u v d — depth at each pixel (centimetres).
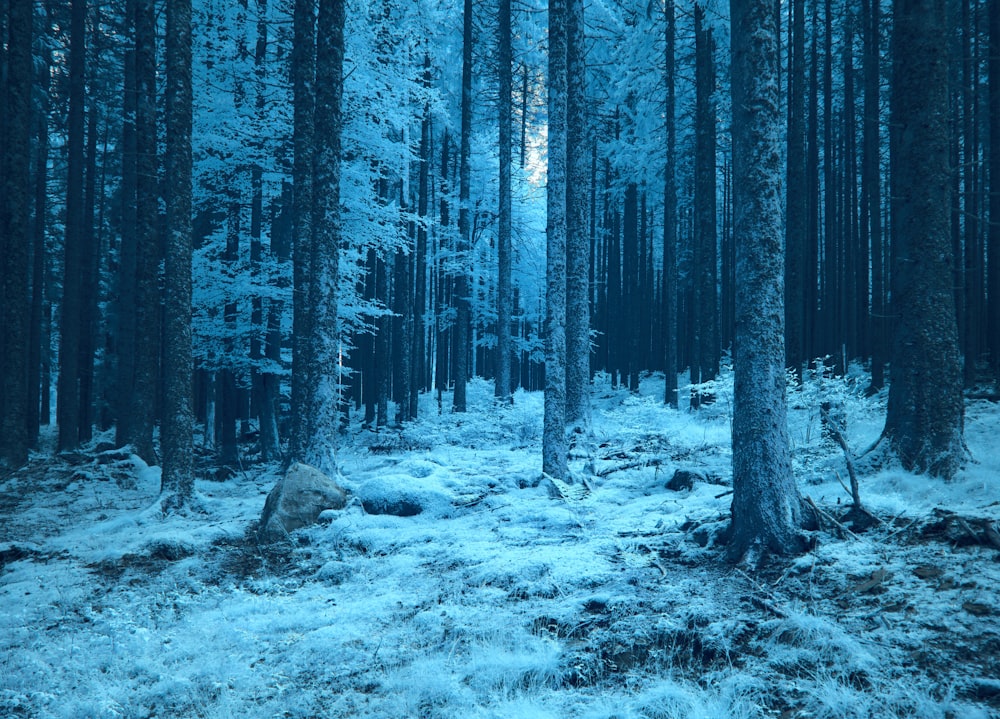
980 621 427
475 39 2402
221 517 1072
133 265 1905
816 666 420
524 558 681
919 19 800
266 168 1636
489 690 457
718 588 547
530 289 3825
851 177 2203
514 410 1675
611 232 3362
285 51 1734
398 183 2273
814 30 1962
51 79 2192
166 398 1126
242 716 471
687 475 935
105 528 1027
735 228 651
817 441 854
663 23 2162
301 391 1367
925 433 752
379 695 480
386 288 2369
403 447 1752
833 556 555
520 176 3256
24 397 1469
